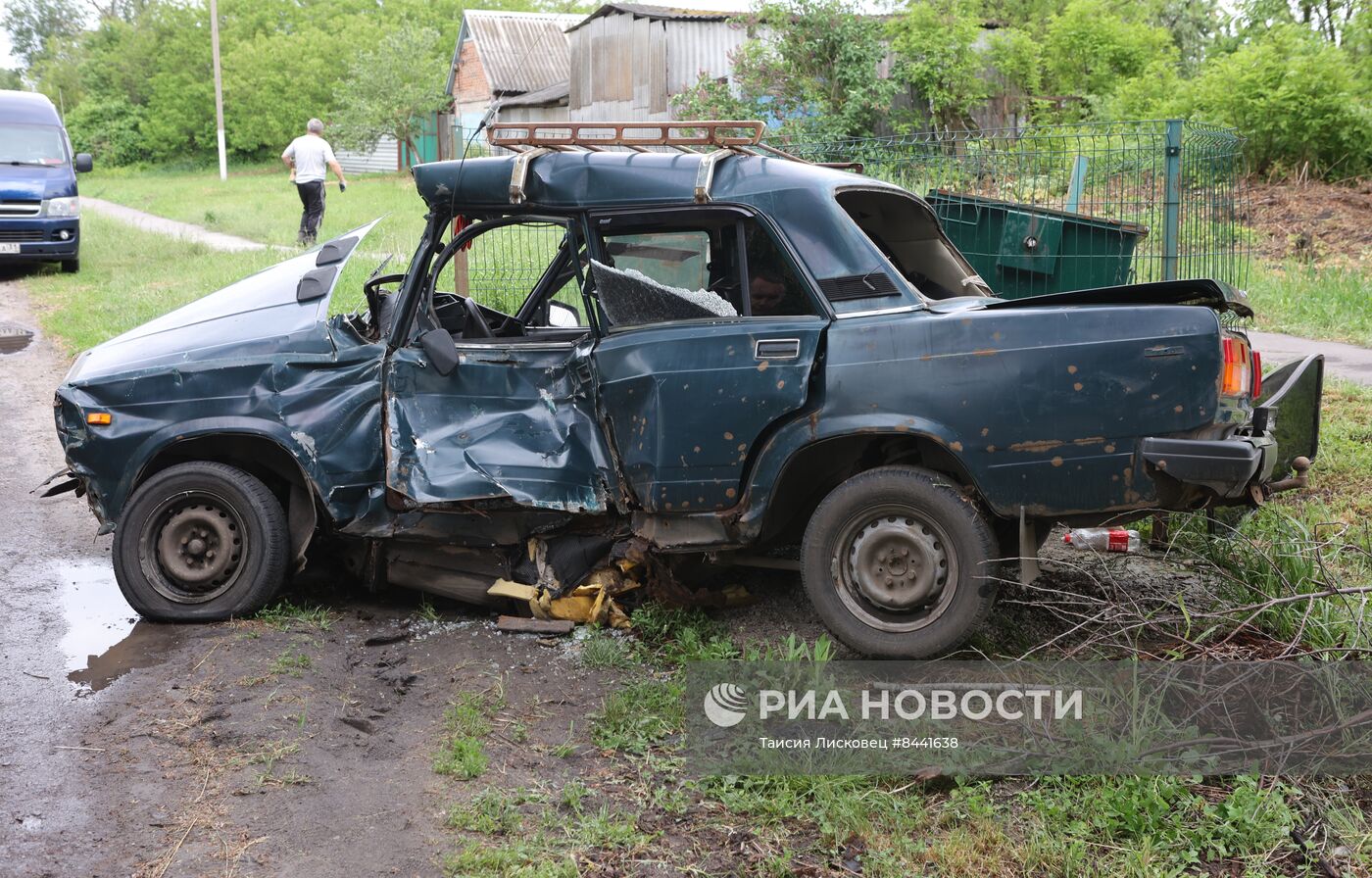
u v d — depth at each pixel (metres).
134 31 64.44
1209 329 3.95
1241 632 4.45
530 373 4.94
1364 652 3.95
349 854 3.30
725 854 3.31
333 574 5.69
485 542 5.01
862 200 5.00
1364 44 20.23
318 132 17.45
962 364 4.18
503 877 3.18
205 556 5.07
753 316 4.56
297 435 4.94
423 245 5.07
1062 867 3.19
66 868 3.22
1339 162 18.00
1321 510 5.85
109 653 4.74
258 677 4.44
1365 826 3.34
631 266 4.84
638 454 4.64
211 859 3.27
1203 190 9.28
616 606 5.02
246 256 17.17
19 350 11.60
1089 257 7.63
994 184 9.86
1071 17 22.77
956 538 4.25
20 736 3.99
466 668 4.58
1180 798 3.47
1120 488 4.05
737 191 4.62
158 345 5.23
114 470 5.09
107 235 21.80
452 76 39.50
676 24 22.28
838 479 4.68
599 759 3.88
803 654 4.45
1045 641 4.65
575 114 25.17
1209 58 23.20
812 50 19.62
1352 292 12.32
